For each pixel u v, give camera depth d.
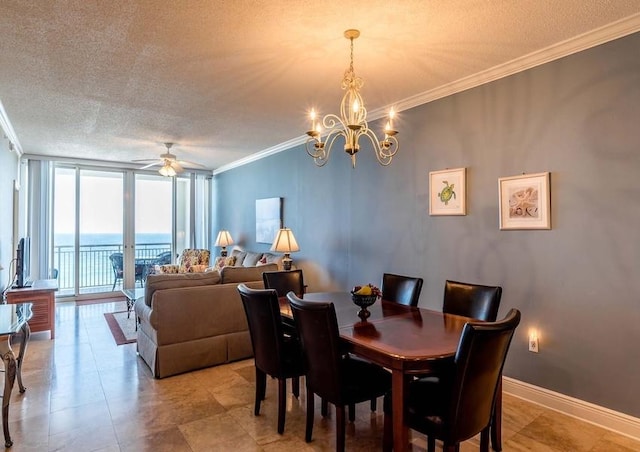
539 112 2.72
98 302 6.45
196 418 2.54
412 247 3.66
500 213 2.95
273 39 2.46
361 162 4.27
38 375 3.25
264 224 6.21
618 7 2.12
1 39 2.44
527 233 2.79
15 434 2.32
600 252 2.43
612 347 2.37
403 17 2.20
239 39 2.46
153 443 2.24
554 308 2.64
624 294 2.32
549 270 2.67
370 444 2.25
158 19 2.21
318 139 2.67
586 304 2.48
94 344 4.12
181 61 2.78
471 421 1.68
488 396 1.74
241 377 3.26
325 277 4.83
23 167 6.19
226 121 4.37
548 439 2.27
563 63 2.59
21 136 5.04
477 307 2.47
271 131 4.86
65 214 6.82
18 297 4.18
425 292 3.53
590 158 2.47
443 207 3.36
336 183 4.66
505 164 2.92
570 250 2.56
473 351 1.56
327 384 2.05
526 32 2.39
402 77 3.11
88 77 3.07
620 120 2.34
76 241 6.72
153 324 3.20
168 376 3.24
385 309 2.63
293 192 5.51
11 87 3.28
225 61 2.78
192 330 3.38
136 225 7.34
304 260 5.25
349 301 2.93
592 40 2.43
